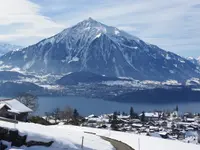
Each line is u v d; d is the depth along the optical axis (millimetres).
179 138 118312
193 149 40625
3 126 30281
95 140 40500
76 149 32531
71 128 63281
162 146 42625
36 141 30859
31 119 77938
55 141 31984
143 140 48188
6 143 29641
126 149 39500
